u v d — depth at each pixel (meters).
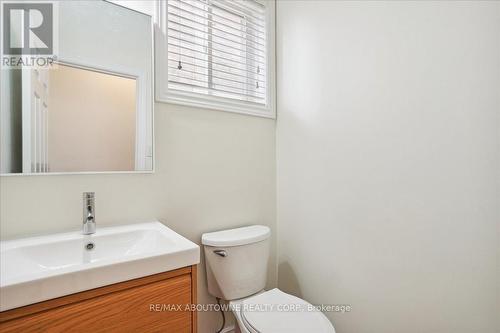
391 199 1.16
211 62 1.53
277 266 1.75
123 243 1.05
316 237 1.50
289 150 1.67
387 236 1.17
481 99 0.90
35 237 0.97
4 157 0.95
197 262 0.87
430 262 1.04
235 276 1.30
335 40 1.38
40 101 1.01
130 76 1.20
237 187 1.57
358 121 1.28
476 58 0.91
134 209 1.21
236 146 1.57
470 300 0.94
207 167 1.45
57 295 0.64
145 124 1.23
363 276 1.27
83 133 1.09
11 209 0.96
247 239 1.33
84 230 1.01
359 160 1.28
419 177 1.06
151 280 0.78
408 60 1.09
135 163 1.20
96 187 1.12
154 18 1.29
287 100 1.68
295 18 1.62
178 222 1.34
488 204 0.89
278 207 1.74
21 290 0.59
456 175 0.97
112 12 1.16
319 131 1.48
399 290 1.13
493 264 0.88
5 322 0.59
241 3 1.67
